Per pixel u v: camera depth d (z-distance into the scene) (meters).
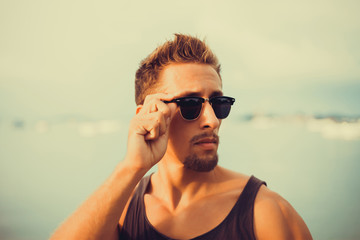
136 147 1.13
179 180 1.33
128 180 1.13
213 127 1.26
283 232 1.10
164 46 1.45
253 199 1.19
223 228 1.16
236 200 1.23
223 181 1.37
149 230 1.27
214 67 1.45
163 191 1.40
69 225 1.14
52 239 1.12
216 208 1.23
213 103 1.33
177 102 1.30
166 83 1.39
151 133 1.14
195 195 1.32
